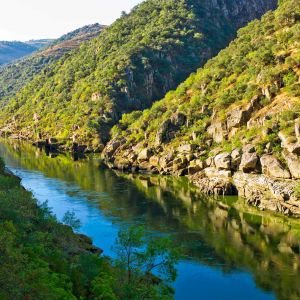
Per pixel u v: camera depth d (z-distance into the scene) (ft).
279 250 168.45
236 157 256.93
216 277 147.33
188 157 311.47
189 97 386.11
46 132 542.16
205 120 335.88
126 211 224.53
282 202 213.87
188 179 297.53
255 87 305.94
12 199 150.51
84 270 115.03
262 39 380.78
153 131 372.99
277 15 401.49
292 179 220.64
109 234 187.93
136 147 368.07
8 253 84.43
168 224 201.77
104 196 256.93
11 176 221.46
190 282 144.05
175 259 111.55
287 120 250.16
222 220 206.39
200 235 186.39
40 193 264.52
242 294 135.85
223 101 322.75
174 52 595.88
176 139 344.08
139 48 572.92
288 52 314.76
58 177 315.58
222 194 252.01
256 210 219.41
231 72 366.84
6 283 73.92
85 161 395.34
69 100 588.91
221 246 173.47
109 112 493.77
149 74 548.31
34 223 149.59
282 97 280.72
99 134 466.70
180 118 354.13
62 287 96.02
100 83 538.47
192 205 234.38
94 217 213.87
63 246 143.74
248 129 280.72
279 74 292.40
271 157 234.99
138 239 112.47
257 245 173.99
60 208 229.86
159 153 343.46
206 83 376.48
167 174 320.09
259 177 235.40
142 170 338.95
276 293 136.36
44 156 424.05
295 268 152.76
